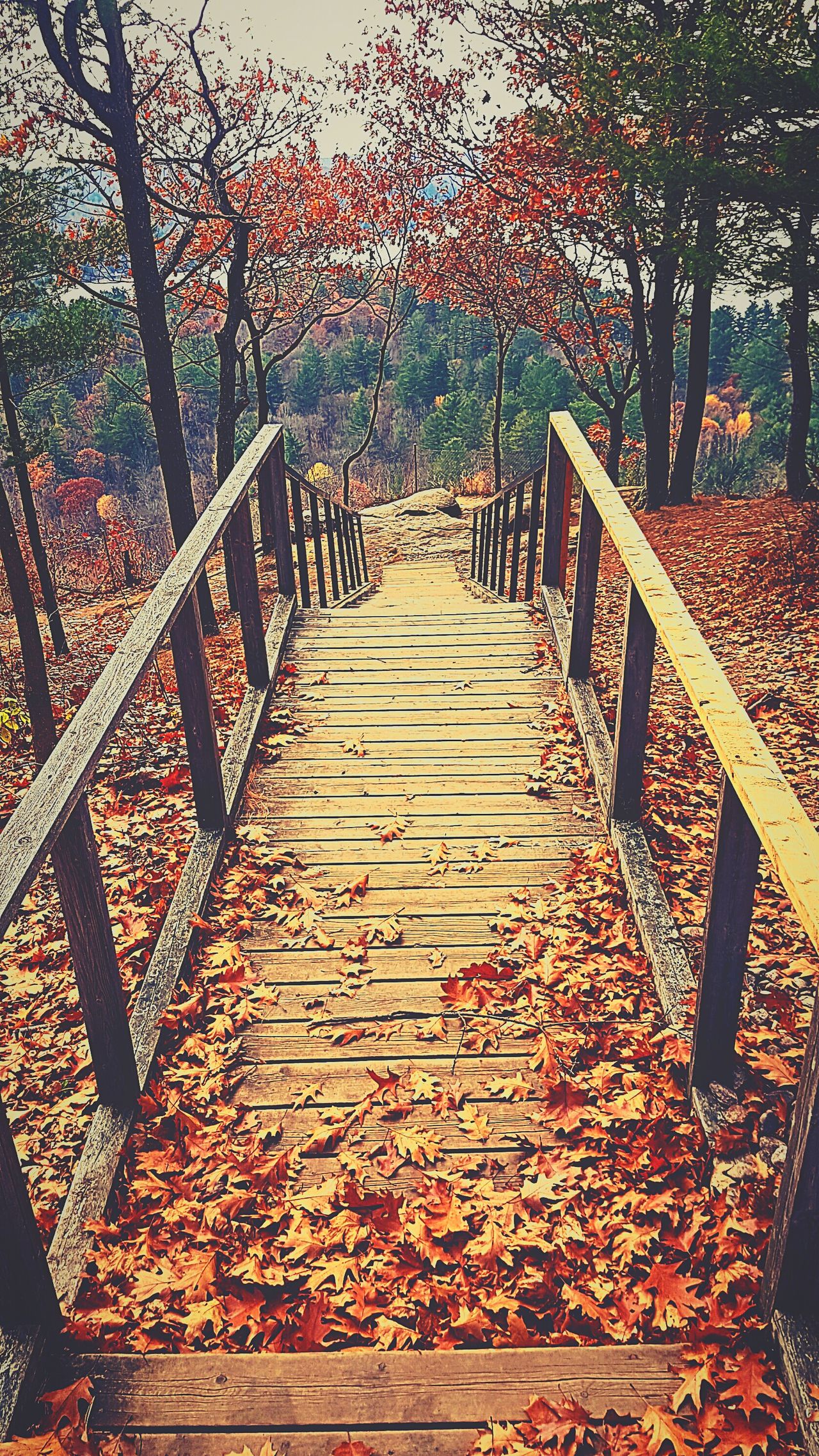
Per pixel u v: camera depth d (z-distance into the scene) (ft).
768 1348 6.97
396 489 155.43
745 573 36.32
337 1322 7.60
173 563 12.65
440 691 18.17
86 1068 11.21
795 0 26.58
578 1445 6.42
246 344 58.75
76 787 7.94
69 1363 7.20
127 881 14.28
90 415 264.52
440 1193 8.64
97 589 87.35
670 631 9.80
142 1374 7.11
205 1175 9.02
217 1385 7.00
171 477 39.58
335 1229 8.38
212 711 13.50
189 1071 10.16
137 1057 10.13
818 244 29.53
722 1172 8.32
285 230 54.39
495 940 12.00
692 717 19.97
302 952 12.01
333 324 356.59
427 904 12.69
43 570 55.36
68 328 51.93
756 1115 8.79
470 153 59.31
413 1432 6.63
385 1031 10.65
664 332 55.47
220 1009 11.14
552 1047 10.14
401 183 64.13
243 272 48.26
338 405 308.60
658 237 33.24
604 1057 10.11
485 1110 9.64
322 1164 9.18
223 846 13.73
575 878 12.93
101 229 50.57
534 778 15.19
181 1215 8.59
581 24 44.16
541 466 21.97
